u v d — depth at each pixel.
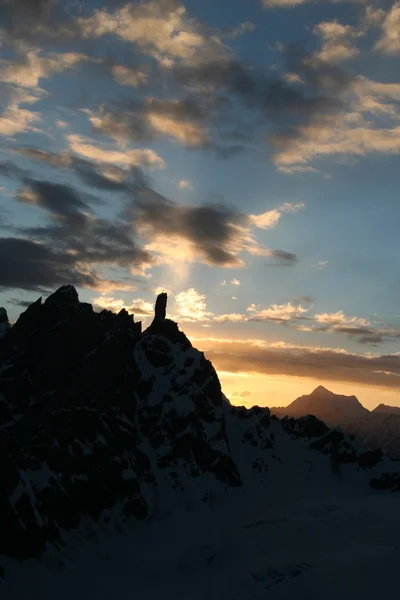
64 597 175.50
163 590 183.75
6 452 191.88
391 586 175.38
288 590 177.75
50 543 193.62
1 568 177.75
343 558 195.12
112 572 193.25
